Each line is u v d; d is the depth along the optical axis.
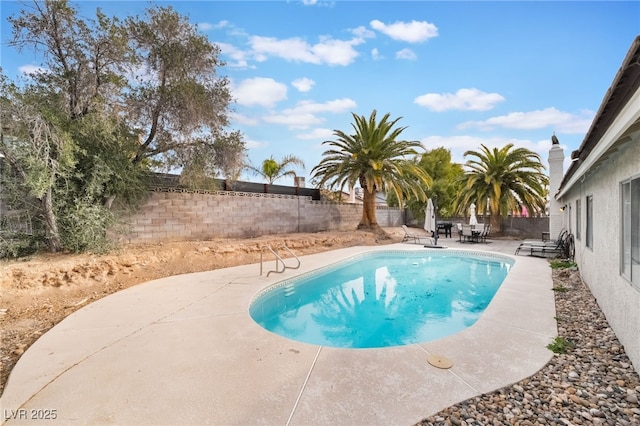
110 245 7.87
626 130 2.92
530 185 16.67
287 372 3.22
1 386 3.12
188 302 5.74
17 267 6.06
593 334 4.13
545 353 3.60
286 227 14.80
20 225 6.86
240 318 4.91
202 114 9.52
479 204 17.44
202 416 2.53
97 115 7.34
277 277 7.76
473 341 3.93
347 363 3.41
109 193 8.23
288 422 2.45
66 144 6.38
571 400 2.72
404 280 9.19
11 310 5.39
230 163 10.56
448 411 2.57
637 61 2.01
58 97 6.93
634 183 3.49
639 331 3.15
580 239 7.46
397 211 23.80
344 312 6.57
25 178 6.06
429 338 5.22
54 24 6.95
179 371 3.25
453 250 13.01
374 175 15.06
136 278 7.57
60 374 3.20
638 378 3.07
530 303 5.50
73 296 6.23
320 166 16.66
